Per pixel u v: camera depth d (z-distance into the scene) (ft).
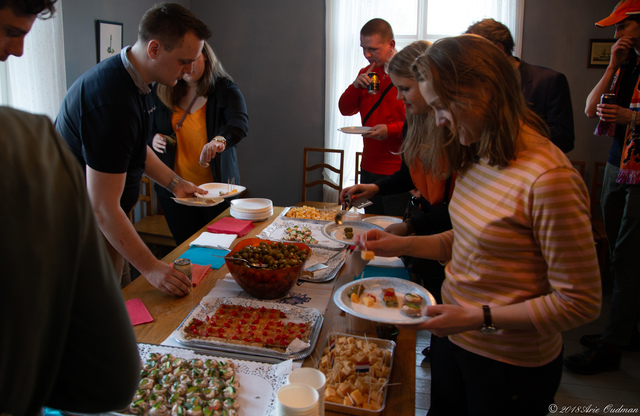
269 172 15.81
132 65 5.24
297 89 15.01
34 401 1.65
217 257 6.57
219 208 9.48
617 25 8.21
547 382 3.75
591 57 13.30
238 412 3.53
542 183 3.14
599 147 13.74
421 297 4.54
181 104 9.25
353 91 11.14
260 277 5.08
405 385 3.97
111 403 2.06
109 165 5.05
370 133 9.56
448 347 4.20
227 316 4.86
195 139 9.37
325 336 4.65
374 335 4.67
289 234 7.37
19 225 1.47
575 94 13.61
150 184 13.14
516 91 3.29
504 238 3.45
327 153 15.14
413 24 14.14
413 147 5.11
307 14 14.43
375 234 4.79
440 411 4.58
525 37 13.55
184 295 5.41
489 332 3.37
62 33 9.98
